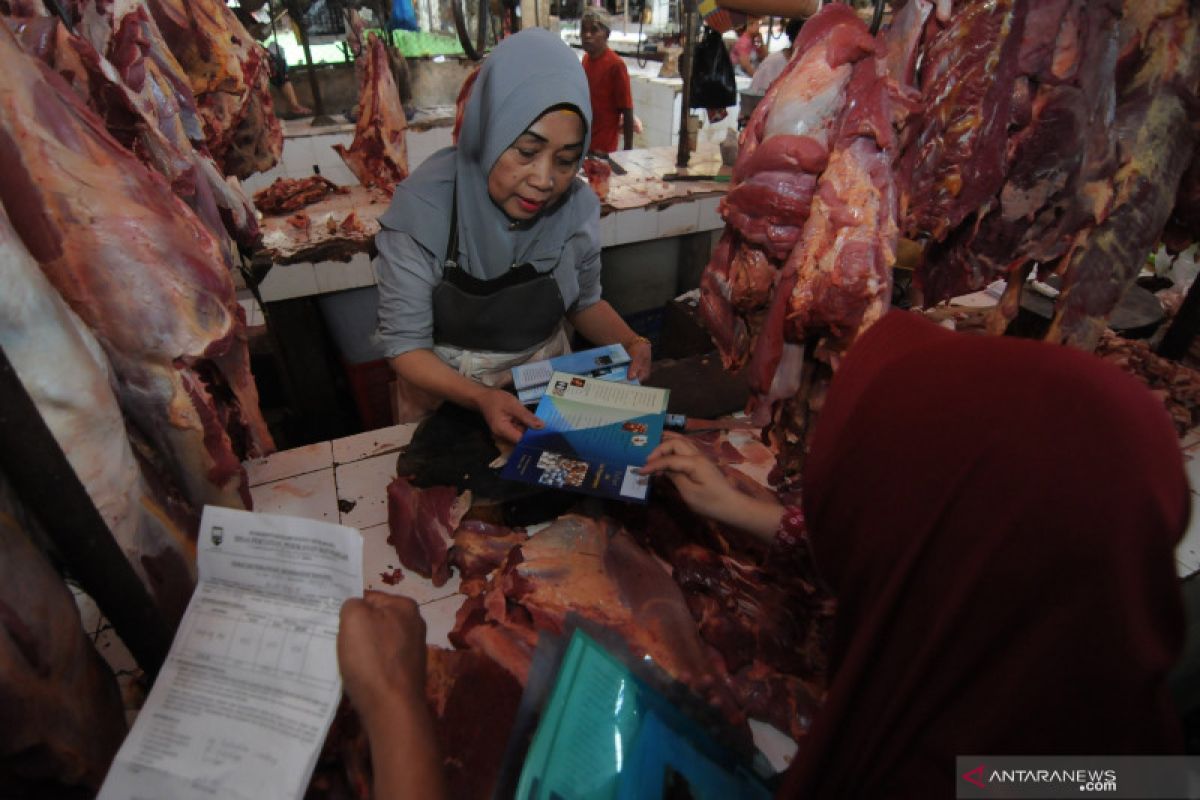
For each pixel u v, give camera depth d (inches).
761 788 34.0
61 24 42.6
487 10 159.9
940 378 19.0
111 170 36.9
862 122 41.7
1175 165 44.4
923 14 45.0
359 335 120.8
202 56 79.0
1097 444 15.9
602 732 33.4
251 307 149.1
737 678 42.0
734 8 48.8
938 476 18.2
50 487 27.5
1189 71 42.0
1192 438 64.7
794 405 51.6
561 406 55.2
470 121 55.4
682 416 62.6
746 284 47.7
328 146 165.5
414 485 54.4
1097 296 47.5
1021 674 17.0
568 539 49.0
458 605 47.7
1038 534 16.2
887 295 42.7
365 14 187.9
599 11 141.5
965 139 44.4
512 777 33.0
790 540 43.7
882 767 20.3
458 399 59.2
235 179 83.0
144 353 38.9
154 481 41.4
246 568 31.6
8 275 29.3
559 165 55.3
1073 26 41.7
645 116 240.4
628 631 42.1
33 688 28.0
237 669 30.7
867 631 20.1
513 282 63.9
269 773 28.7
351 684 28.3
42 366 31.1
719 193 135.0
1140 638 15.5
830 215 41.9
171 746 29.6
